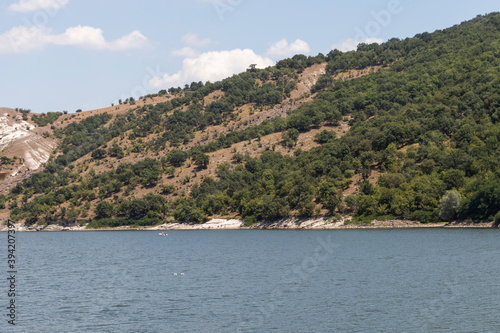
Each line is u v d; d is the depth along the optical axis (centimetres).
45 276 9612
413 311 6003
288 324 5612
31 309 6644
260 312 6159
